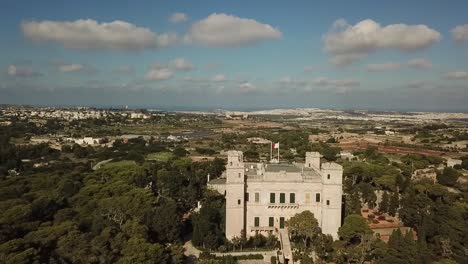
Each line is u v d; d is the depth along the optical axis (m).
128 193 139.50
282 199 119.44
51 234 99.00
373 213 148.62
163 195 158.88
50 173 191.50
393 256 96.50
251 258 107.00
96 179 171.88
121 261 84.69
